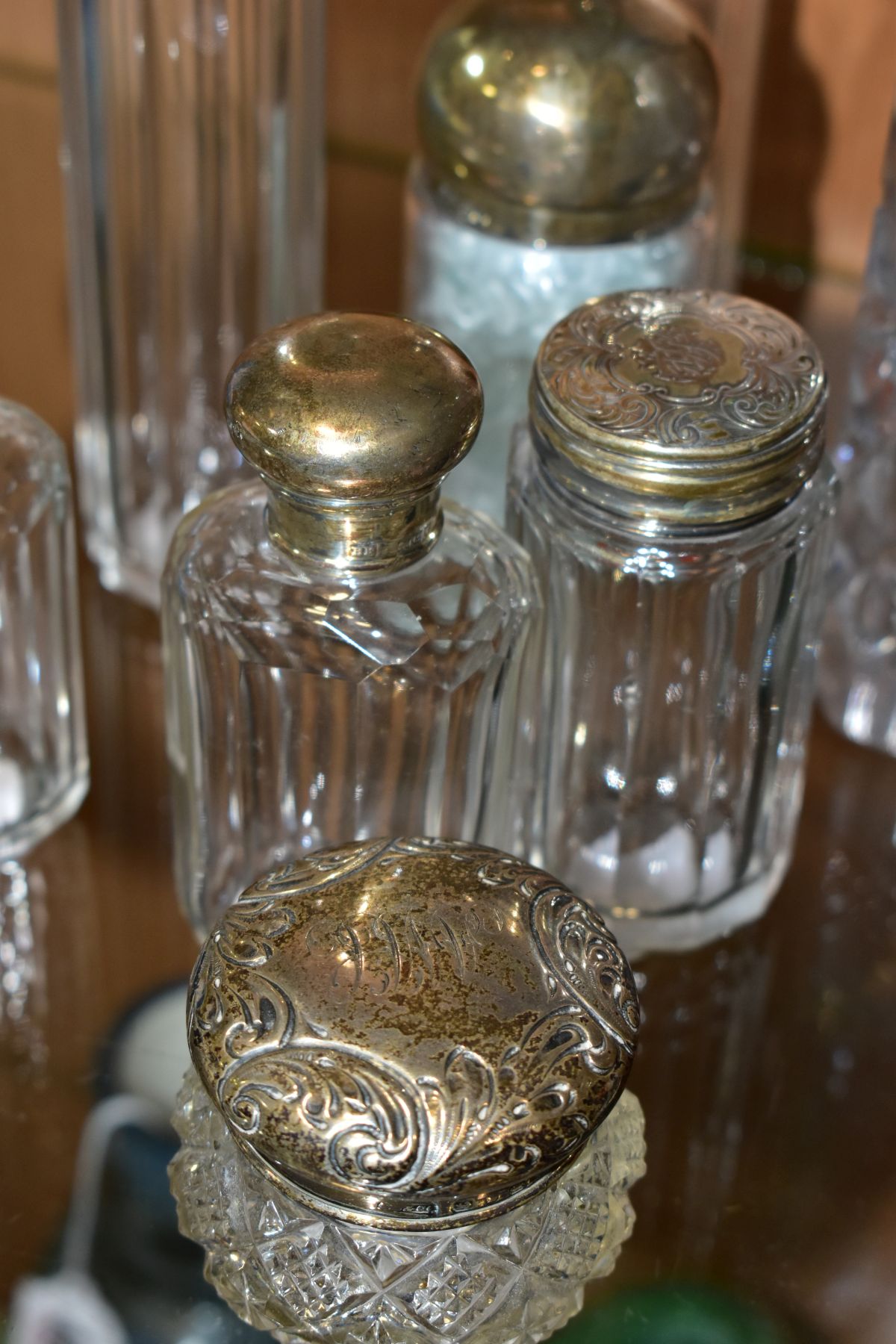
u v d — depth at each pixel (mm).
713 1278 404
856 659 475
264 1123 348
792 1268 406
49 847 465
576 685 429
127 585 511
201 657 419
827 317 545
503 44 448
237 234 500
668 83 448
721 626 414
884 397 462
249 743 427
